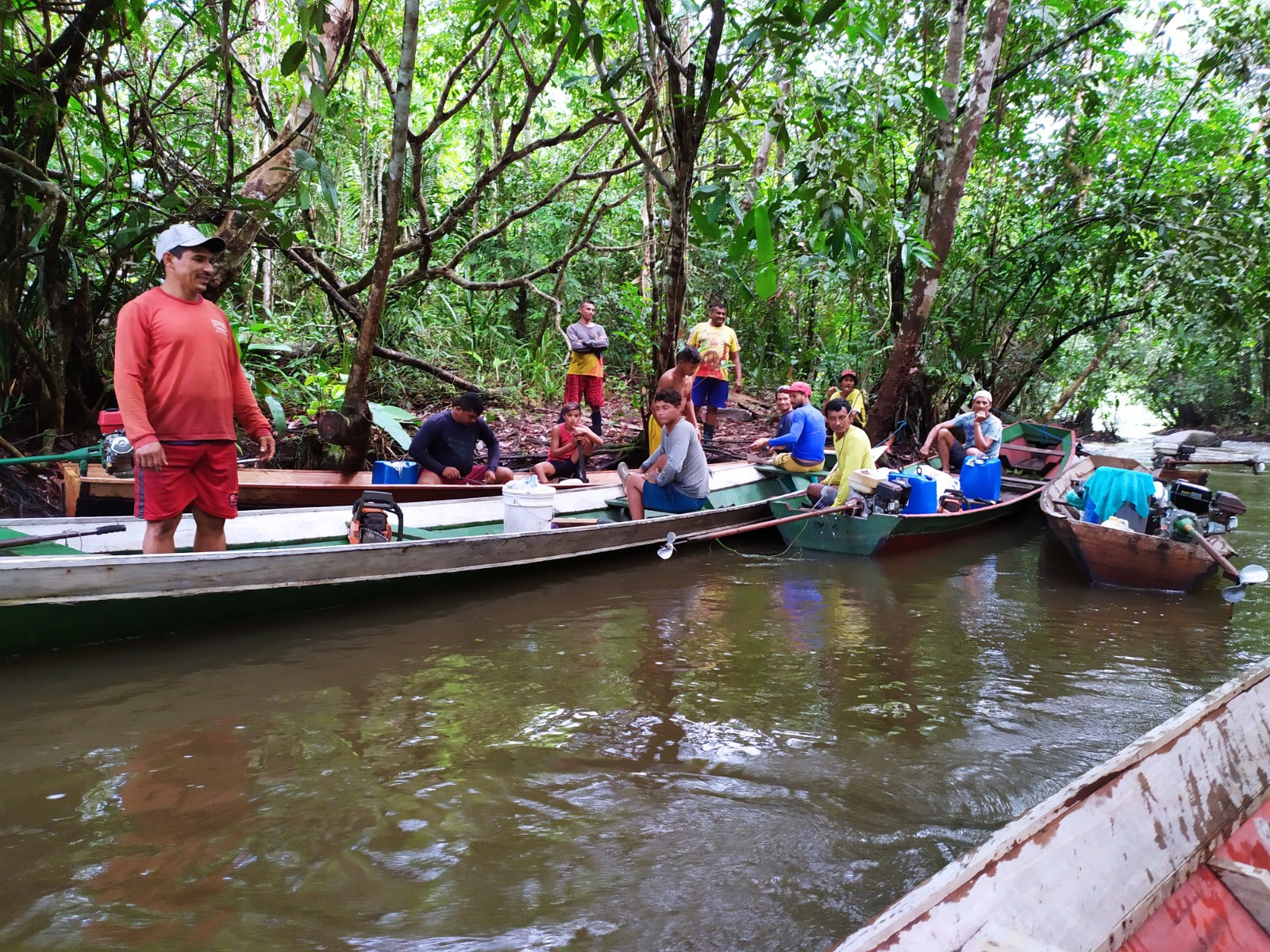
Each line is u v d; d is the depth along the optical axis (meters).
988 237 13.85
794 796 3.29
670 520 7.04
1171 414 20.56
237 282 9.87
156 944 2.37
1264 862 1.99
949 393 14.29
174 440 4.45
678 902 2.65
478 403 7.40
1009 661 4.84
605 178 9.55
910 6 12.23
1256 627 5.60
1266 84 12.12
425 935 2.46
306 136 7.18
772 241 6.57
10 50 6.10
